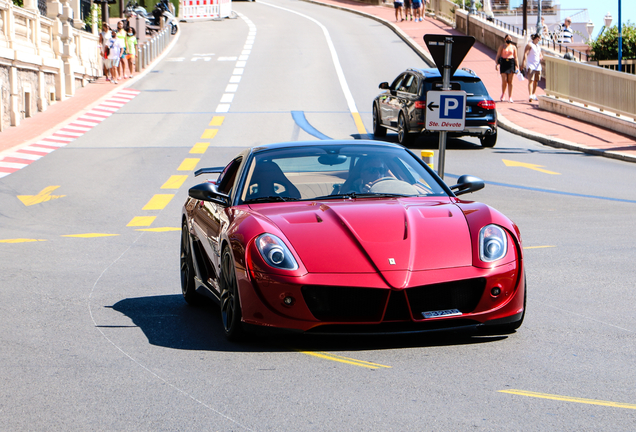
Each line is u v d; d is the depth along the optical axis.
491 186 14.23
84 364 4.79
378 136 20.78
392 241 4.90
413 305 4.73
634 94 20.16
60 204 12.97
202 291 6.25
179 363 4.76
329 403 3.94
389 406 3.87
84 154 18.06
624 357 4.68
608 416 3.66
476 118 18.80
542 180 14.86
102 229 10.95
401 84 19.84
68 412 3.93
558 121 22.77
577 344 4.99
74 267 8.36
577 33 42.94
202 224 6.23
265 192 5.80
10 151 18.28
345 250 4.85
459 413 3.74
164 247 9.58
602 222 10.57
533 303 6.23
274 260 4.81
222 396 4.11
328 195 5.77
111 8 57.88
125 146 19.12
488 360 4.66
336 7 62.09
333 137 20.30
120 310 6.36
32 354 5.04
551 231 10.00
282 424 3.66
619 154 17.42
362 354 4.86
